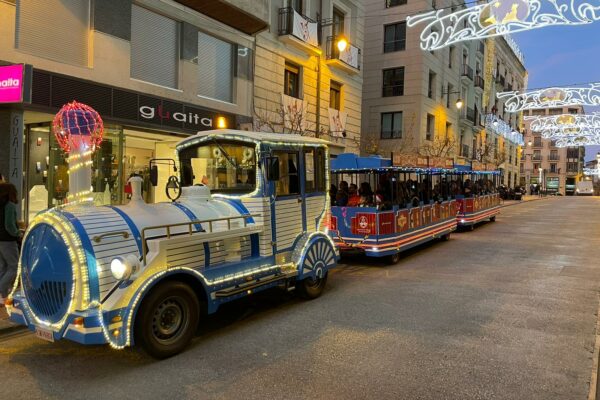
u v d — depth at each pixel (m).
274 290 7.60
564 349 5.02
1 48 8.91
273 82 16.69
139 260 4.57
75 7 10.35
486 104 41.91
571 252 11.76
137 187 5.27
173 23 12.91
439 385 4.13
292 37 16.81
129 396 3.92
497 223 19.95
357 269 9.65
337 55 19.64
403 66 28.91
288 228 6.65
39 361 4.69
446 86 32.78
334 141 20.16
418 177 12.59
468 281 8.41
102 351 4.96
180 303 4.87
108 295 4.36
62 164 10.48
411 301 7.02
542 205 35.62
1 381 4.22
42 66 9.62
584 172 92.19
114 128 11.20
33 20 9.52
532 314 6.33
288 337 5.40
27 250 4.68
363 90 30.33
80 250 4.25
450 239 14.53
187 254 5.04
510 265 10.00
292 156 6.81
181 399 3.87
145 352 4.61
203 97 13.69
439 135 30.92
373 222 9.73
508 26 11.80
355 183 12.09
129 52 11.42
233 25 14.66
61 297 4.35
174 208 5.39
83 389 4.05
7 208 6.03
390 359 4.73
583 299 7.14
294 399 3.86
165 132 12.36
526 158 91.44
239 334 5.51
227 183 6.47
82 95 10.29
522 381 4.21
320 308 6.63
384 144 29.12
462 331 5.62
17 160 9.24
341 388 4.07
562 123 29.83
